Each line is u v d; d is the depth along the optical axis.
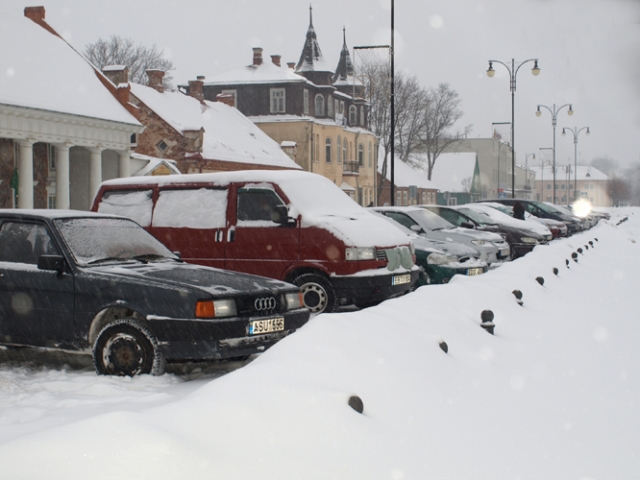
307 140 59.03
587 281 16.34
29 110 30.75
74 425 3.79
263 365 5.27
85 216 8.26
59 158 33.50
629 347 8.91
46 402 5.89
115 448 3.61
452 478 4.45
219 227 11.56
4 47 34.00
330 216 11.38
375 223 11.84
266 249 11.33
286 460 4.11
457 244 14.56
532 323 10.19
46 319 7.45
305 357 5.61
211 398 4.50
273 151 54.44
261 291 7.43
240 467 3.88
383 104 75.94
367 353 6.14
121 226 8.48
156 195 12.12
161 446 3.73
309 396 4.85
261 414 4.46
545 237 23.25
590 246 26.95
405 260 11.71
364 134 67.44
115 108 37.66
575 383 7.12
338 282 11.03
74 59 38.59
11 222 7.93
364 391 5.46
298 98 59.59
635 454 5.19
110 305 7.14
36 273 7.51
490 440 5.25
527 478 4.62
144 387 6.50
